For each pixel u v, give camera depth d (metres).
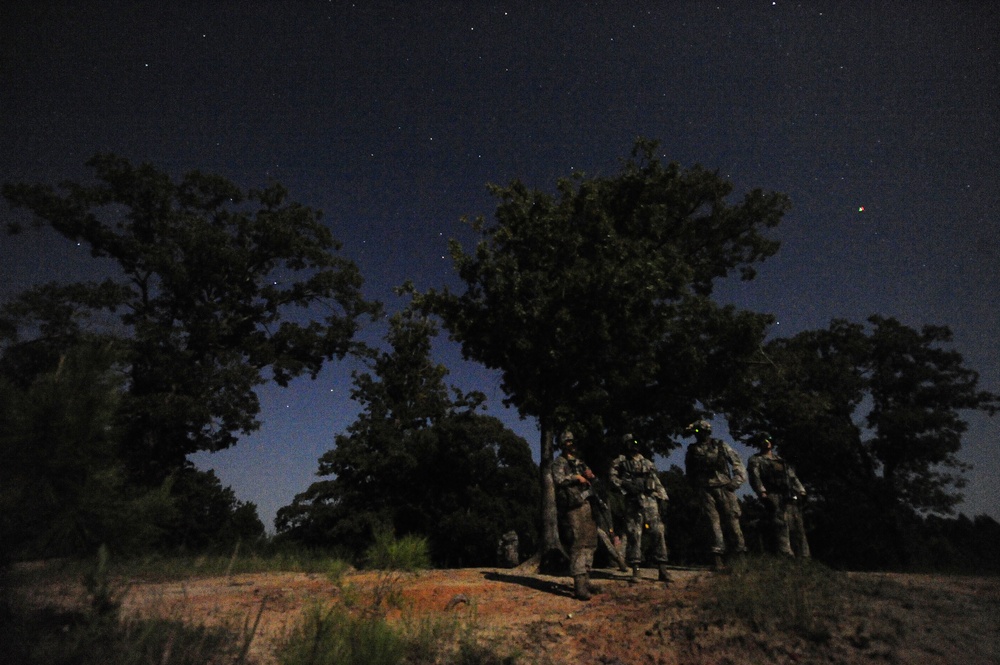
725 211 19.12
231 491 24.52
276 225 30.08
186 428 25.02
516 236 12.45
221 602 5.94
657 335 12.79
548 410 11.77
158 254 26.72
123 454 4.29
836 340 34.88
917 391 33.66
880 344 34.47
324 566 9.48
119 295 25.08
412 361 29.17
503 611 6.04
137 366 24.19
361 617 4.57
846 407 32.41
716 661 4.32
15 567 3.81
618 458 8.52
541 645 4.82
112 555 4.04
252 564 9.34
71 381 3.86
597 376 12.29
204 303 27.92
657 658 4.45
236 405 26.77
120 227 28.09
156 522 4.16
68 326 20.97
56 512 3.72
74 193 26.61
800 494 9.26
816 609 4.98
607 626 5.25
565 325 11.34
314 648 3.84
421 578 8.17
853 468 32.69
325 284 31.41
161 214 28.78
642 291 11.87
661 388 15.51
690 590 6.32
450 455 28.78
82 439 3.76
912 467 31.95
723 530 8.83
